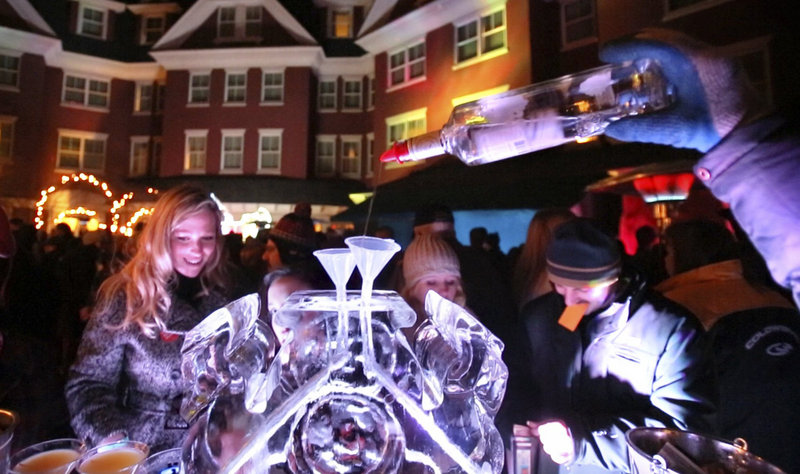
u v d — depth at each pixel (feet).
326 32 60.18
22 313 8.06
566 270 4.33
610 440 4.00
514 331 6.90
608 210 28.99
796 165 2.25
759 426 4.42
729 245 5.59
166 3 60.75
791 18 22.77
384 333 2.32
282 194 52.47
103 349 4.73
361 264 2.28
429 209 9.71
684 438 2.77
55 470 2.66
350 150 58.70
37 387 6.04
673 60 2.49
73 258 14.73
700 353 4.27
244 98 56.34
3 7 50.55
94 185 47.21
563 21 36.50
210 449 2.20
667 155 20.74
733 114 2.41
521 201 26.27
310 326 2.30
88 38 58.03
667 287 5.83
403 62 47.83
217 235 5.35
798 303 2.33
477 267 8.22
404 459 2.09
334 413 2.06
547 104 2.91
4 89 50.47
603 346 4.57
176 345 4.78
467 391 2.38
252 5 56.95
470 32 41.16
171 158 56.03
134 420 4.63
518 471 4.07
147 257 4.90
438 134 2.94
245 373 2.39
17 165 50.85
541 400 5.03
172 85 56.49
